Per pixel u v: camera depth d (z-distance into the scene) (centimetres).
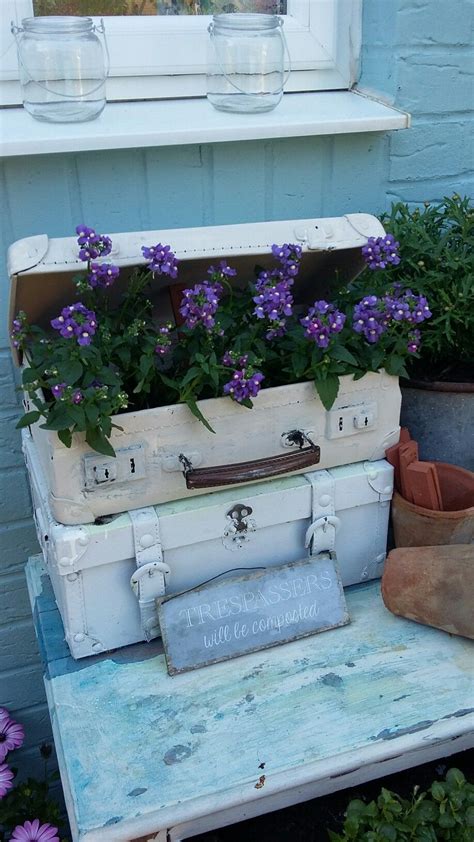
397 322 114
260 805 107
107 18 140
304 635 117
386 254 115
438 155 151
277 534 121
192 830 104
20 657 166
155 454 109
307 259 121
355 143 144
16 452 146
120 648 117
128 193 135
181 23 143
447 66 143
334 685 109
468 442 134
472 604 111
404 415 136
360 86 153
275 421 115
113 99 143
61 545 106
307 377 118
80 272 106
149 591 114
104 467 106
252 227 115
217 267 117
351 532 126
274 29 135
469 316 126
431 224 139
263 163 141
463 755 149
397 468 124
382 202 152
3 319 136
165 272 104
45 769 175
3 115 135
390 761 113
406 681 109
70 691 109
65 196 132
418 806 121
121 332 113
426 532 121
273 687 109
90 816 93
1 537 152
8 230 131
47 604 130
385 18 140
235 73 136
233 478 108
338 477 121
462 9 139
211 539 116
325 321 106
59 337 121
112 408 100
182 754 100
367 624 120
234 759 99
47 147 120
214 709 106
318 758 99
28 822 145
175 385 108
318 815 140
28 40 125
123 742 101
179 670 111
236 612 115
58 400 99
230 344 115
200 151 136
